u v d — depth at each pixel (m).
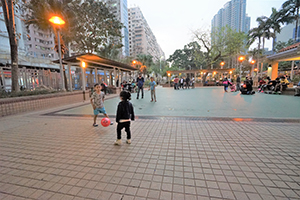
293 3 25.55
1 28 20.42
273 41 34.62
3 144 3.41
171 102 8.95
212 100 9.46
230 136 3.56
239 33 28.33
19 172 2.36
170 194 1.83
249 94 12.55
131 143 3.30
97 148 3.11
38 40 46.34
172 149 2.98
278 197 1.75
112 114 6.28
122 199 1.76
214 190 1.88
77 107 8.13
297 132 3.74
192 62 59.97
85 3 16.08
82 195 1.84
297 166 2.36
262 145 3.08
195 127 4.25
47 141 3.52
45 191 1.93
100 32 17.69
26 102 7.02
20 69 8.89
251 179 2.07
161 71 58.69
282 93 12.34
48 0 11.73
